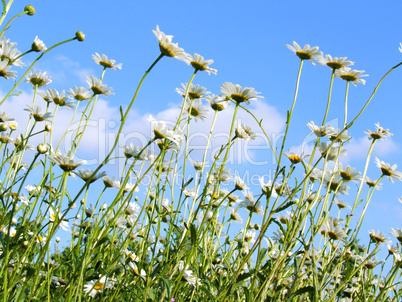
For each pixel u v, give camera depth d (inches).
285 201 34.3
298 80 35.5
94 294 37.4
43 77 42.9
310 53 37.6
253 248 34.5
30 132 39.1
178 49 34.3
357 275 44.8
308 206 36.9
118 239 40.3
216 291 39.8
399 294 42.5
